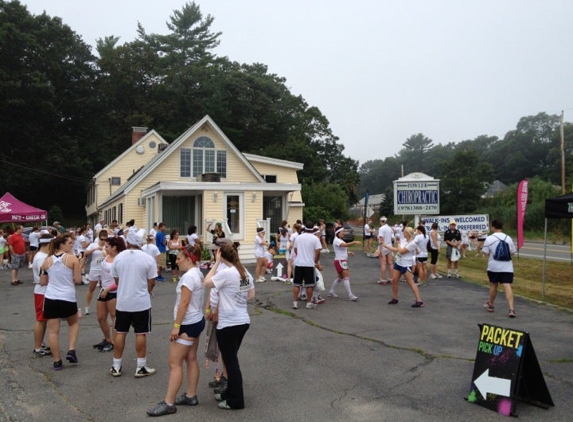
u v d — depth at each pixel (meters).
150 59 58.03
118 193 28.03
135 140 42.09
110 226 18.08
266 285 14.23
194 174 27.08
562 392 5.86
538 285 14.42
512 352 5.35
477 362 5.62
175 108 56.22
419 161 147.25
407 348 7.73
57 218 44.38
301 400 5.64
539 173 92.50
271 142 58.53
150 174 26.41
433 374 6.51
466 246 22.91
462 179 60.62
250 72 64.56
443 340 8.20
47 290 6.87
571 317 9.97
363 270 17.69
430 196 19.30
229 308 5.39
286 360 7.16
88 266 20.44
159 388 6.08
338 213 42.41
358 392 5.88
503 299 11.92
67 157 47.88
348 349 7.70
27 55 46.41
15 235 15.49
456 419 5.11
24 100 44.47
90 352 7.71
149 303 6.57
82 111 53.09
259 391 5.94
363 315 10.20
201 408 5.45
